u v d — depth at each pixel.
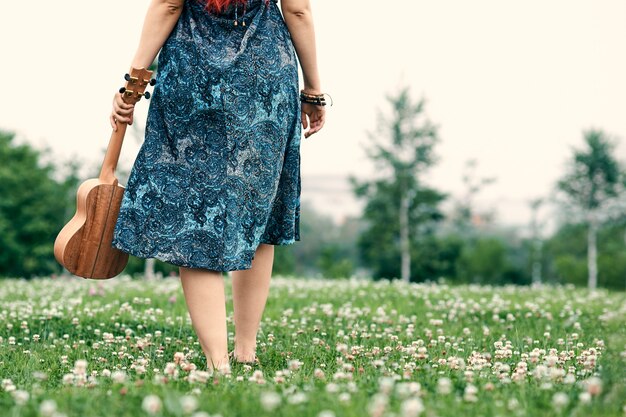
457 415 2.67
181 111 3.88
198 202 3.85
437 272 58.56
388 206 56.75
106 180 4.09
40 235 60.94
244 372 3.81
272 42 3.99
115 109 4.05
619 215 67.38
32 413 2.68
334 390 2.97
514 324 6.56
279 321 6.40
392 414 2.53
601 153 66.94
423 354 4.10
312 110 4.47
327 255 77.69
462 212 61.00
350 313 6.92
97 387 3.18
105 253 4.07
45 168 63.81
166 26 3.92
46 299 8.37
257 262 4.32
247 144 3.90
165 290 9.44
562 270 74.31
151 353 4.53
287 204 4.20
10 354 4.61
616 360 3.02
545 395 2.96
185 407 2.63
